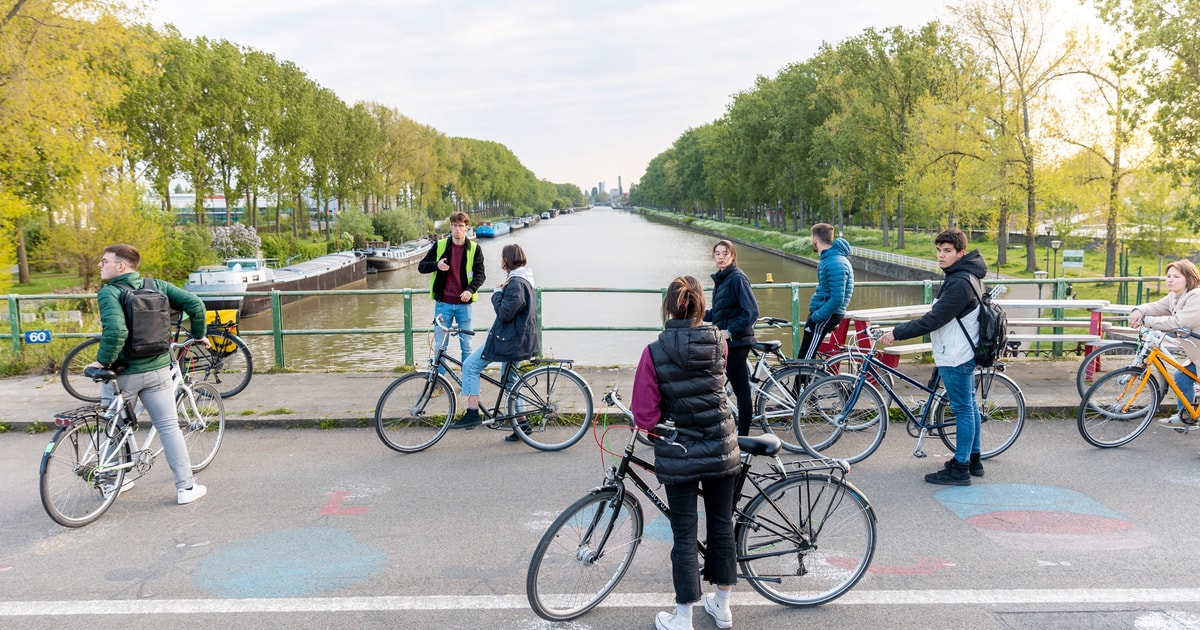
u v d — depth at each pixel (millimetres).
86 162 23156
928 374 8625
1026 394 7605
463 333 6844
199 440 6270
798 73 62312
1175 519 4941
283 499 5527
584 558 3848
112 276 5316
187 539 4859
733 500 3816
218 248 45219
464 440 6871
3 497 5633
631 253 69375
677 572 3602
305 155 58656
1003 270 39938
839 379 6297
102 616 3910
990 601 3939
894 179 51062
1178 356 7422
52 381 9055
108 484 5316
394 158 76375
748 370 6316
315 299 39656
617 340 25422
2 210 21922
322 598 4066
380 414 6594
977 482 5660
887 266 44906
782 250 62281
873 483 5664
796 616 3854
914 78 49969
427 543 4754
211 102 45750
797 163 61688
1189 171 26172
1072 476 5754
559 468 6121
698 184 115938
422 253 69250
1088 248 47969
